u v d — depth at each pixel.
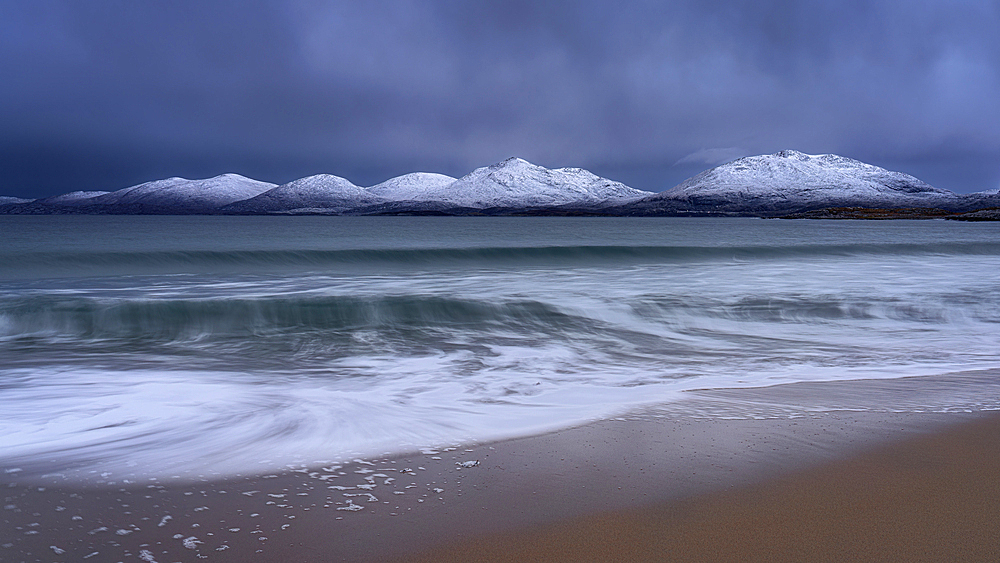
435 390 6.57
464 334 10.59
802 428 4.88
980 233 67.19
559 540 3.00
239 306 11.51
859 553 2.87
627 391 6.47
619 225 122.31
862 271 20.81
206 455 4.17
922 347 9.45
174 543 2.89
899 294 14.59
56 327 10.91
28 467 3.87
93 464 3.95
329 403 5.82
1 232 56.22
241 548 2.86
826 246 31.48
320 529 3.08
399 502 3.42
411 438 4.61
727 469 3.96
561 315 12.03
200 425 4.96
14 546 2.80
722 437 4.64
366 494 3.52
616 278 18.36
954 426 4.95
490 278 18.42
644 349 9.38
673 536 3.05
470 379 7.24
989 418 5.19
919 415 5.29
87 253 23.64
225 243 37.69
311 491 3.56
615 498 3.49
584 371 7.71
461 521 3.19
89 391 6.36
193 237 46.75
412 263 24.91
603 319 11.79
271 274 19.66
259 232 62.53
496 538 3.01
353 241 42.84
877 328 11.23
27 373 7.46
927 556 2.84
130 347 9.51
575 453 4.27
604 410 5.52
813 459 4.14
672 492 3.58
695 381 7.05
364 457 4.17
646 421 5.11
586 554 2.86
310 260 24.81
